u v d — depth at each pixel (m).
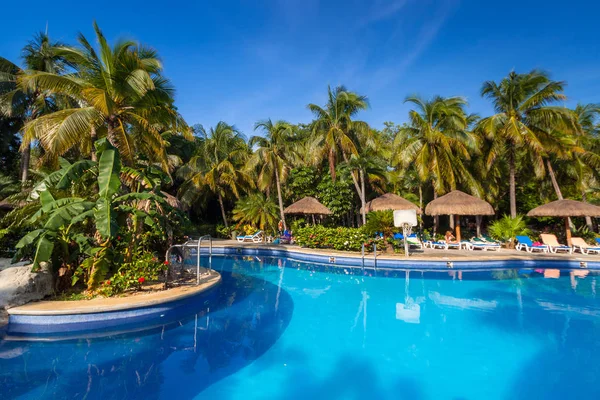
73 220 6.54
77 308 5.97
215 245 17.53
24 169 16.95
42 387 4.15
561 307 7.65
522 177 23.44
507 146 19.53
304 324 6.63
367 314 7.25
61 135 8.88
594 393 4.15
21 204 8.96
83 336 5.79
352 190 22.80
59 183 6.79
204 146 24.34
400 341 5.79
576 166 19.61
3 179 18.06
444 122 19.97
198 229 24.27
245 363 4.94
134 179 8.66
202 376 4.52
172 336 5.94
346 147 19.61
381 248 14.23
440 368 4.81
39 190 7.71
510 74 18.41
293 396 4.06
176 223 9.78
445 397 4.07
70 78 10.21
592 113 20.56
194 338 5.87
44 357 5.00
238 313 7.29
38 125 9.40
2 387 4.14
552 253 14.19
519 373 4.67
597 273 11.43
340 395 4.10
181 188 23.95
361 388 4.26
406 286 9.73
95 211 6.69
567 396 4.08
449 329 6.34
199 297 7.79
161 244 9.34
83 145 11.54
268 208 20.61
